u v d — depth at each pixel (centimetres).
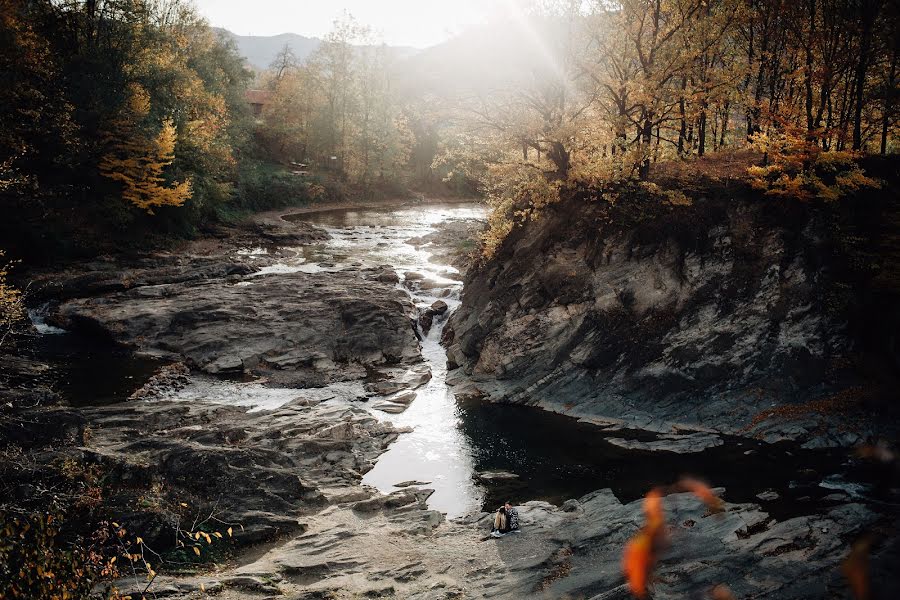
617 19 2942
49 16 4691
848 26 2662
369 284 3891
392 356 3197
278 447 2186
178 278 4022
